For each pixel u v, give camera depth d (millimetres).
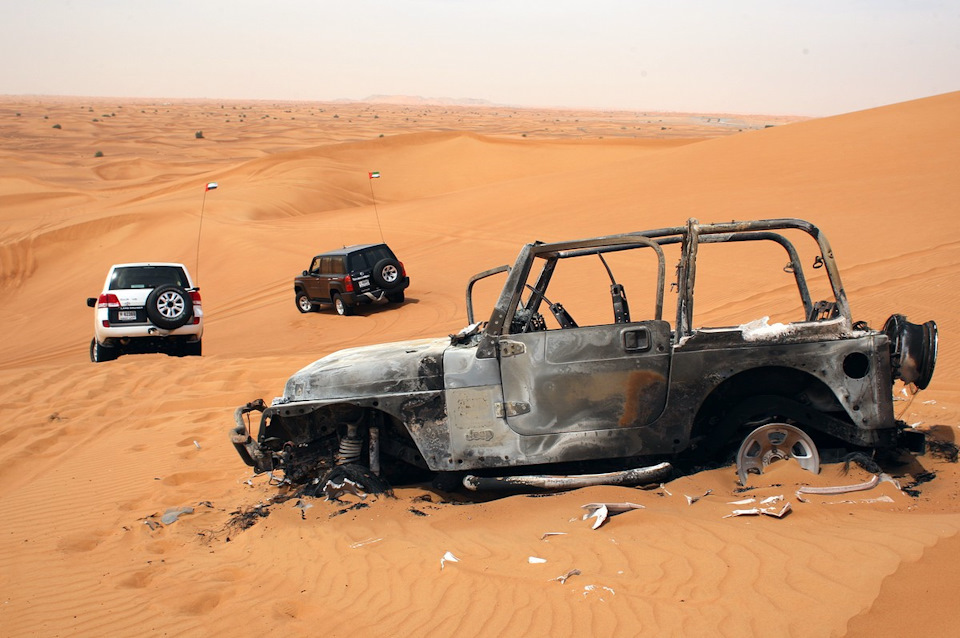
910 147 33281
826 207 25609
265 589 4852
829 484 5371
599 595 4098
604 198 35438
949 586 3715
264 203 53062
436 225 37438
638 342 5531
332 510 5836
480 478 5656
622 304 6125
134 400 11359
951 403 7824
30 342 27141
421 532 5285
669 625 3740
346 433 6152
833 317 5734
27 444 9289
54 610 4902
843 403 5418
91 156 100375
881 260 18250
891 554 4098
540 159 78500
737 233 6168
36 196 66000
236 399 10891
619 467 5871
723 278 18891
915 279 15703
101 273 39000
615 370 5535
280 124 175625
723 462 5910
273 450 6180
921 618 3512
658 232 5684
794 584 3936
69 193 67750
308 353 17062
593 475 5551
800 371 5703
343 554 5117
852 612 3613
